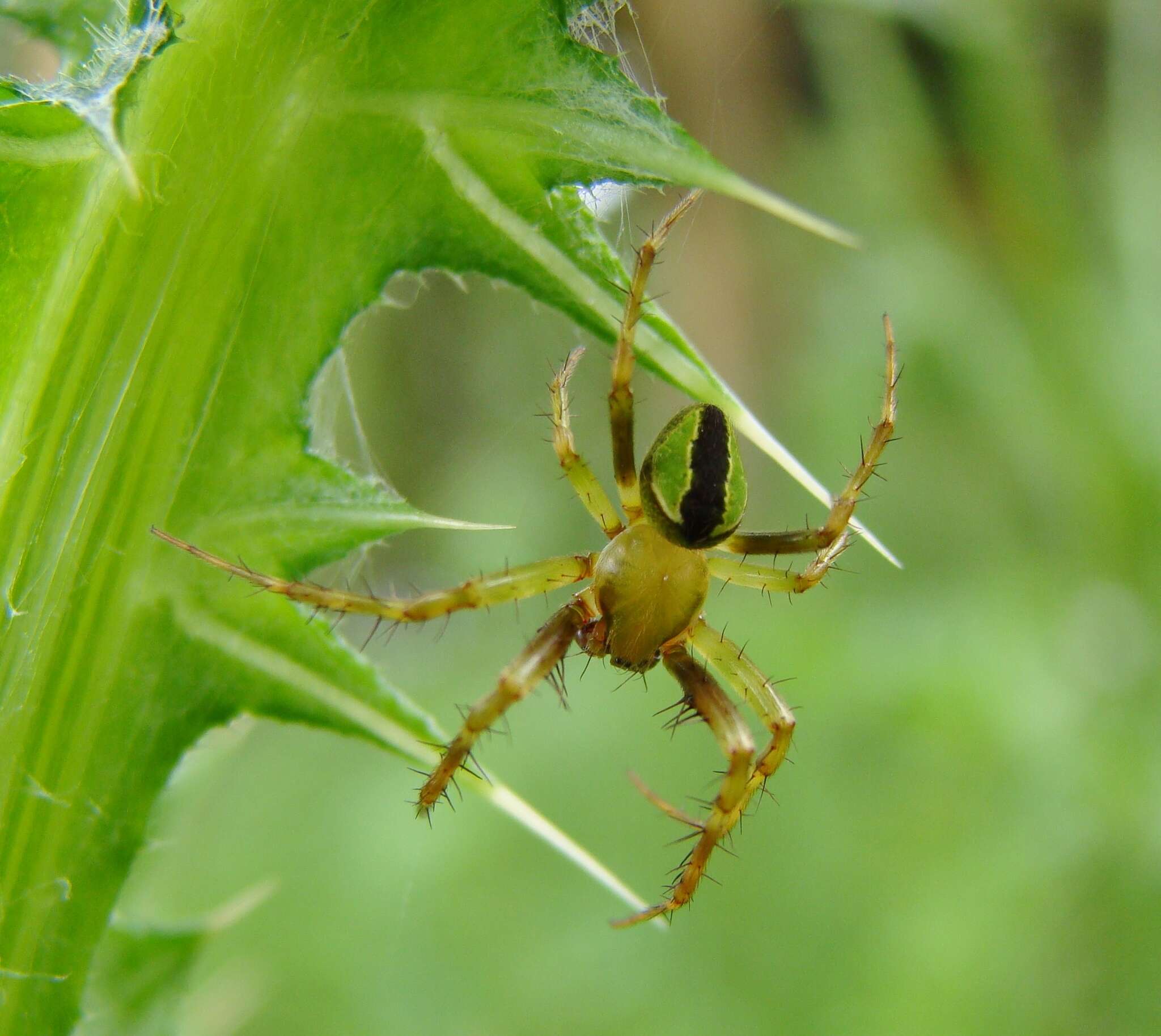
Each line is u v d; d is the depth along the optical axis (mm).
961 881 119
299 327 89
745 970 120
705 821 100
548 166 89
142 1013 94
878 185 122
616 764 128
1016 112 119
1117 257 121
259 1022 119
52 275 89
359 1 88
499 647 140
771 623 129
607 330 89
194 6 87
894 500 130
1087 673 120
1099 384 120
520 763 128
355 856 125
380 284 89
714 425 100
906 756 122
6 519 89
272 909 124
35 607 89
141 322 89
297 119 89
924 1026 116
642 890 124
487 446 147
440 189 89
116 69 83
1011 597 123
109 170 88
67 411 89
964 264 122
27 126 84
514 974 122
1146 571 120
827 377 138
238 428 89
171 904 116
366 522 89
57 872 89
